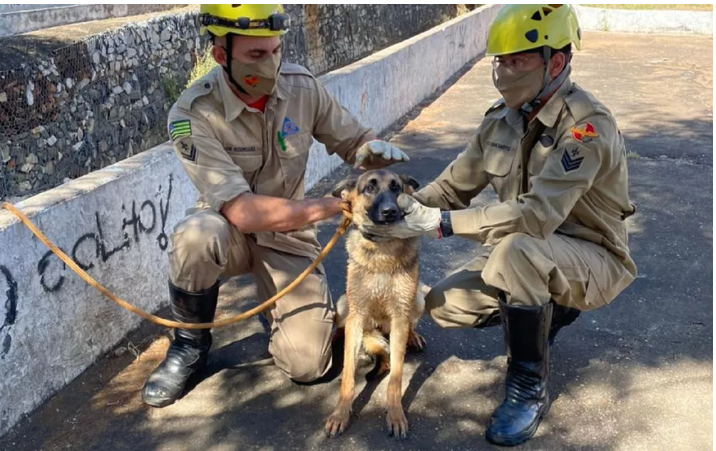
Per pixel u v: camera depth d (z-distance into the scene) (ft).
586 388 10.40
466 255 15.66
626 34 61.31
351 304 10.17
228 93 10.02
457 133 27.09
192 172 9.87
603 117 8.86
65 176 25.44
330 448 9.25
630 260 10.03
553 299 9.48
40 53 24.62
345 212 9.78
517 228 8.91
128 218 11.87
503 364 11.18
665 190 19.71
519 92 9.10
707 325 12.21
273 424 9.79
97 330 11.27
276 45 9.45
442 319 10.39
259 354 11.62
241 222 9.68
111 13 39.81
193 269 9.81
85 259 10.84
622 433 9.37
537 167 9.39
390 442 9.34
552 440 9.27
